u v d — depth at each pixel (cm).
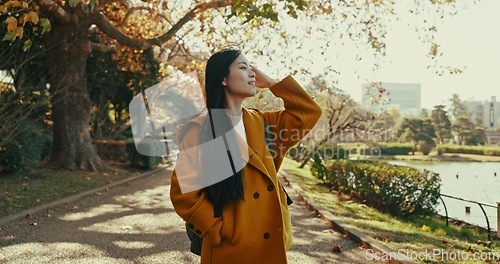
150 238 622
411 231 708
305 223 771
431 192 972
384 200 977
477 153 4909
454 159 4147
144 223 734
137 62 1802
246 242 201
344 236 654
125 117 2458
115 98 2248
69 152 1433
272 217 207
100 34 1678
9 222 705
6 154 1169
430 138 4997
